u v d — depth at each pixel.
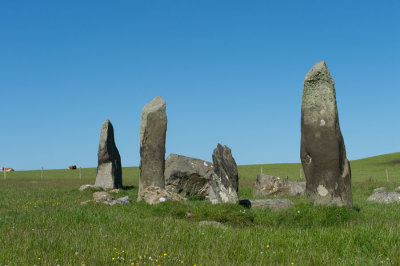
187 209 14.43
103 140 29.59
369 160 74.06
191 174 24.02
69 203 17.83
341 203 13.52
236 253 7.09
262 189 23.92
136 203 16.88
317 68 14.09
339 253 7.24
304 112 14.31
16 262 6.30
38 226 10.11
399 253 6.75
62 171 63.59
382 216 12.68
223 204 14.11
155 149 20.55
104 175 29.31
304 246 7.79
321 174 13.81
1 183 34.84
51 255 6.77
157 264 6.26
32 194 22.12
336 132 13.76
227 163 15.75
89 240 8.02
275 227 11.31
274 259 6.78
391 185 29.06
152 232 9.08
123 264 6.31
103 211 13.37
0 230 9.26
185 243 7.90
